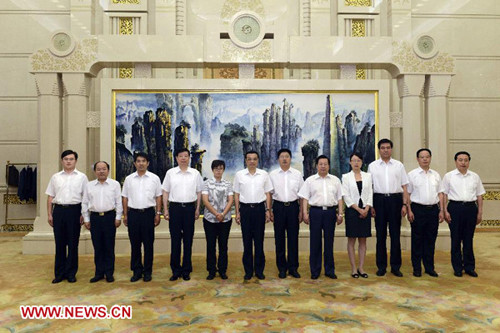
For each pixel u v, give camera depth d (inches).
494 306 153.7
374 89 281.9
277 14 372.2
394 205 200.5
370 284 184.4
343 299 162.6
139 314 146.7
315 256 195.6
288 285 183.6
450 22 372.8
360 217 195.6
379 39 278.5
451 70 279.4
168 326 134.9
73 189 192.5
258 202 194.7
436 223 199.9
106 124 271.4
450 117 374.0
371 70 367.2
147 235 193.5
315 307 153.0
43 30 364.5
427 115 286.5
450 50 373.7
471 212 197.2
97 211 192.1
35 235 261.1
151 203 194.9
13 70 363.6
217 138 278.2
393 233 201.3
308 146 281.4
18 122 362.3
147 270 193.5
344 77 285.3
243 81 278.1
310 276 200.2
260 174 197.5
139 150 273.7
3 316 146.0
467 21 374.3
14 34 363.9
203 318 142.1
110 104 272.1
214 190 197.5
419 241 199.5
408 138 280.2
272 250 270.5
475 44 374.6
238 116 279.3
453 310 149.3
